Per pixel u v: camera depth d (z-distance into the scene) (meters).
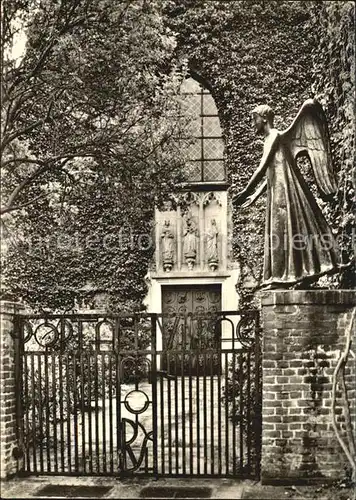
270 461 7.70
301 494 7.41
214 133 13.88
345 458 7.62
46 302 12.99
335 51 9.41
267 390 7.75
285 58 12.68
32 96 9.99
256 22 12.70
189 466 8.79
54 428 8.46
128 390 12.15
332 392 7.44
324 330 7.77
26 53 9.73
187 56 12.87
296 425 7.69
